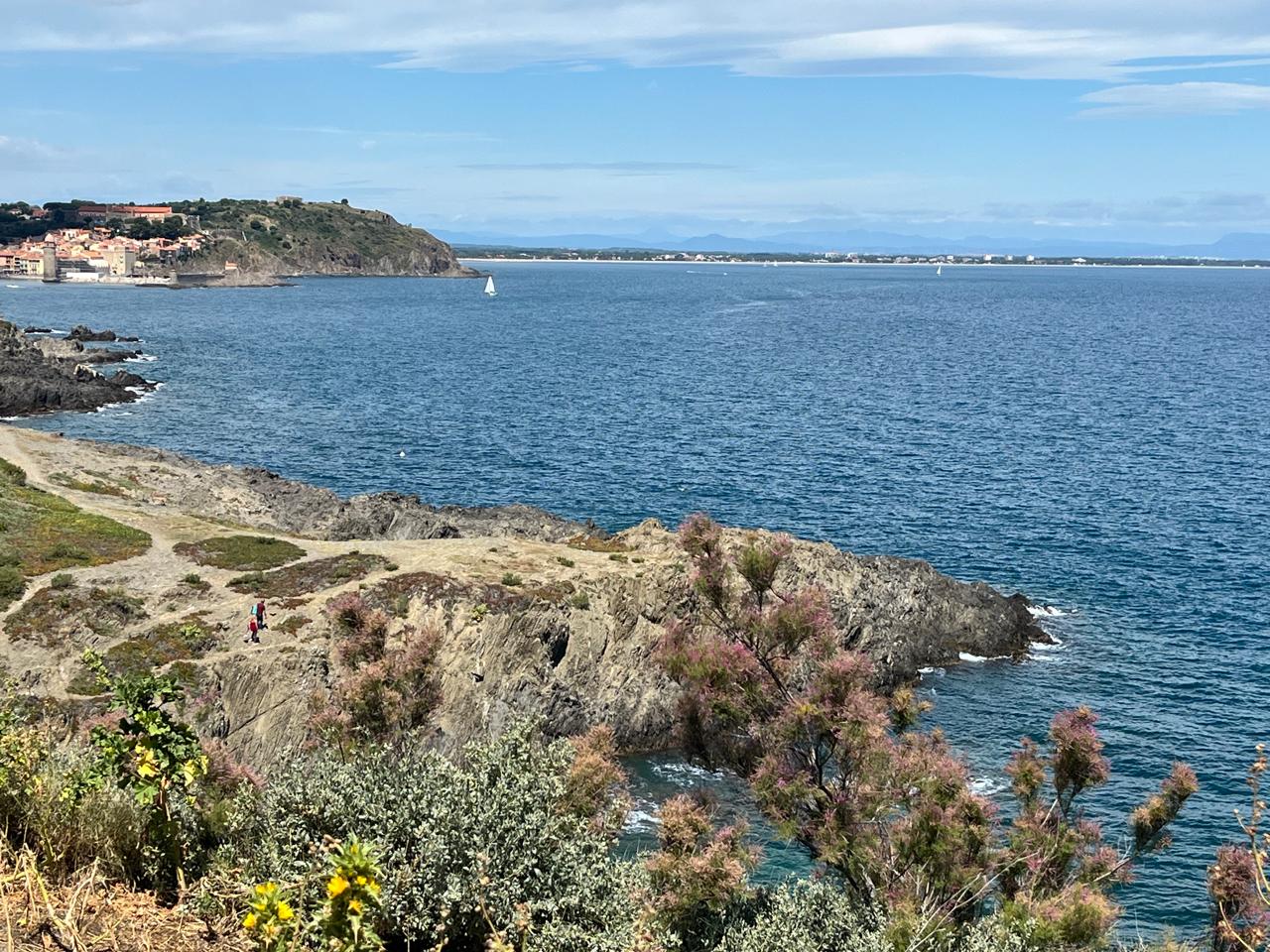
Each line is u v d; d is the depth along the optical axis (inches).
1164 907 1246.3
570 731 1887.3
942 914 623.5
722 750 762.8
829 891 644.7
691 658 739.4
